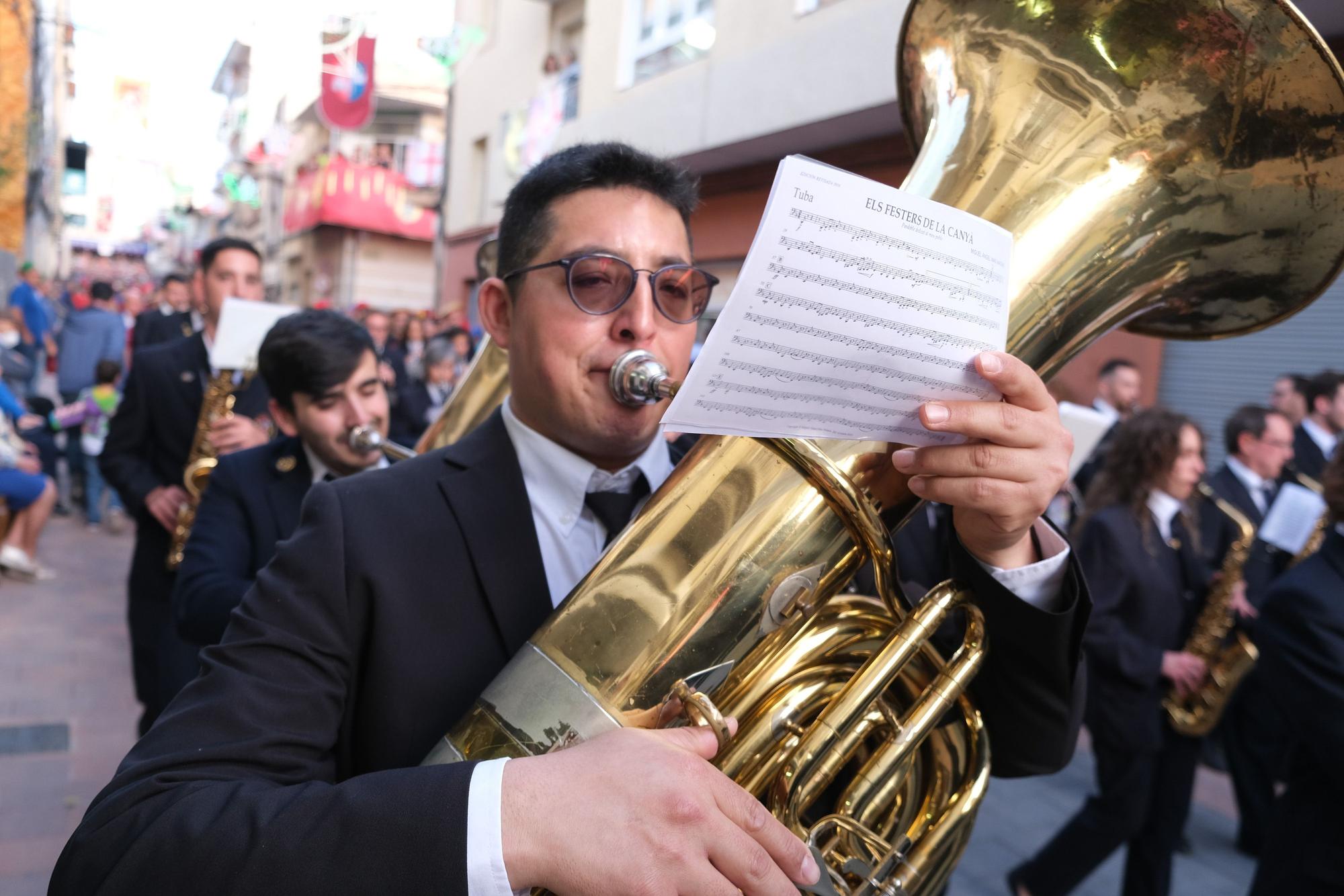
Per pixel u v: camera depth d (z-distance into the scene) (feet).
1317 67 2.95
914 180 3.24
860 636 3.21
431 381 19.56
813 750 2.70
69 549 20.12
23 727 10.91
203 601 5.55
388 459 6.33
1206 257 3.46
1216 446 17.15
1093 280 3.14
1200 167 3.18
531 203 3.44
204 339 8.89
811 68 18.78
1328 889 5.29
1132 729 7.92
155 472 8.72
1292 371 16.05
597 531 3.55
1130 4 3.05
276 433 8.22
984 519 2.87
